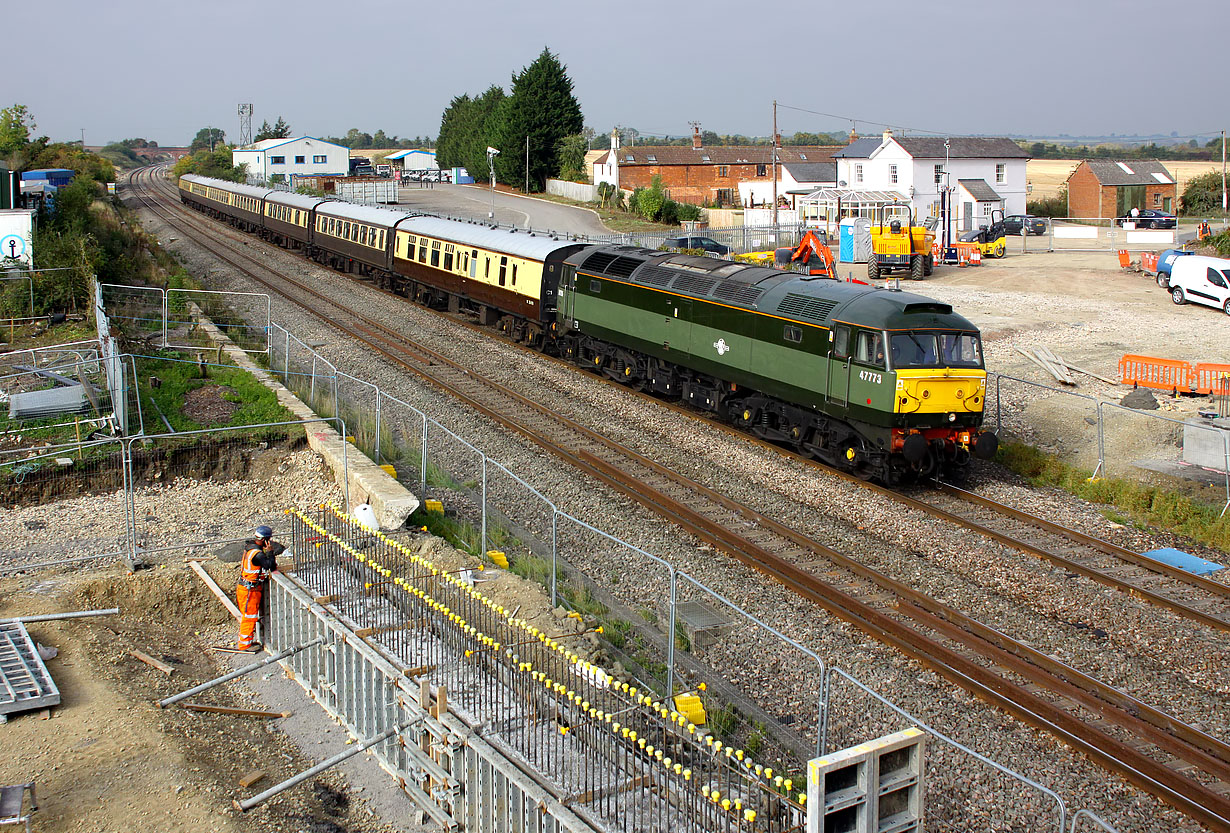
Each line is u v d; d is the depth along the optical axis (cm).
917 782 733
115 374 1972
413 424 2162
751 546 1491
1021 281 4138
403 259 3697
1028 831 889
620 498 1745
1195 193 7775
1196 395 2373
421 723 952
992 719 1068
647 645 1241
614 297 2530
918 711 1078
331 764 941
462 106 12594
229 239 5691
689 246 4891
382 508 1570
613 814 818
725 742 1030
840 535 1567
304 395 2334
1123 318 3306
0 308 2759
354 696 1066
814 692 1121
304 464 1881
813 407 1928
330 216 4406
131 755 961
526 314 2916
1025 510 1731
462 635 1107
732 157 8575
